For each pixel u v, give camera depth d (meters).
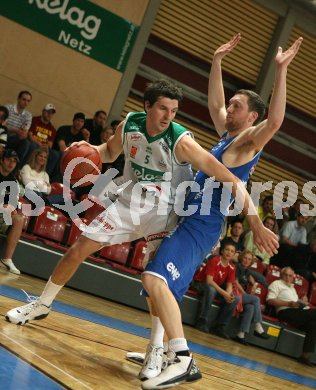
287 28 16.70
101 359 5.21
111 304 10.70
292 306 12.59
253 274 12.71
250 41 16.56
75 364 4.70
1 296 6.82
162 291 4.66
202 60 16.16
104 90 14.55
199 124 16.36
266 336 12.08
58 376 4.18
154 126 4.93
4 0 13.37
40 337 5.28
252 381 7.00
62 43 13.99
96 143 12.97
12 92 13.56
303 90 17.41
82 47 14.20
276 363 10.30
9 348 4.55
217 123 5.89
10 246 10.06
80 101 14.30
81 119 12.57
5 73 13.48
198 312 11.77
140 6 14.80
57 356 4.77
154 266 4.72
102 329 7.14
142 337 7.61
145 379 4.80
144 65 15.48
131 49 14.79
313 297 13.73
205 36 16.09
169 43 15.66
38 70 13.80
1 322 5.43
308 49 17.27
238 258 12.62
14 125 12.10
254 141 4.97
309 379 9.43
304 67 17.30
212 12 16.03
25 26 13.59
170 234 4.91
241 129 5.26
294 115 17.45
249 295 11.88
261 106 5.27
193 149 4.90
